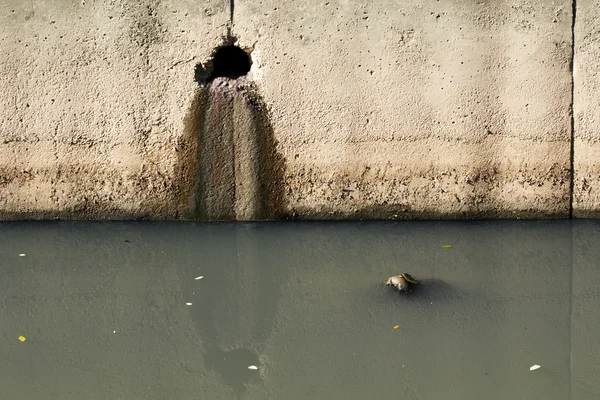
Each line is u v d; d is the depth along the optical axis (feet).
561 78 18.65
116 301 17.03
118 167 19.11
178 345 15.57
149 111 18.80
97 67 18.61
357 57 18.54
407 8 18.35
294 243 18.72
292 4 18.31
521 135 18.89
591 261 17.79
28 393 13.97
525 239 18.65
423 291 16.85
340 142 18.94
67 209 19.39
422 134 18.90
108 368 14.82
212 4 18.33
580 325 15.69
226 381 14.40
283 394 13.91
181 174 19.13
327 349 15.20
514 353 14.89
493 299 16.53
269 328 15.97
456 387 13.92
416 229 19.11
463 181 19.11
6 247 18.74
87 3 18.31
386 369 14.52
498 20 18.43
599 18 18.39
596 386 13.91
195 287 17.47
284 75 18.62
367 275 17.53
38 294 17.25
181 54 18.54
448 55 18.54
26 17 18.40
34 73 18.65
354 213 19.39
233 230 19.13
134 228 19.30
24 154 19.07
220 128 18.85
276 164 19.08
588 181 19.08
